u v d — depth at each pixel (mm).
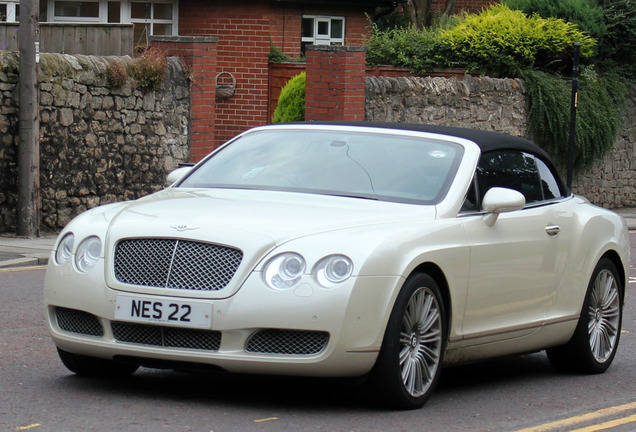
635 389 9859
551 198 10266
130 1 31844
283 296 7551
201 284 7703
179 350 7723
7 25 24609
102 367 8844
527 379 10133
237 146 9875
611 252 10781
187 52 22719
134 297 7781
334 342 7582
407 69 28938
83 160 20844
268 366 7625
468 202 8969
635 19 30281
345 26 34250
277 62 32531
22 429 7219
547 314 9773
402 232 8125
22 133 19391
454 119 26672
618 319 10875
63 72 20344
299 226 7918
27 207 19469
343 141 9531
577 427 8117
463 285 8617
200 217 8070
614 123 29750
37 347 10344
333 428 7562
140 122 21797
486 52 28484
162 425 7426
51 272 8305
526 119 28266
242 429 7410
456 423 7980
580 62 29875
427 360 8391
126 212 8391
